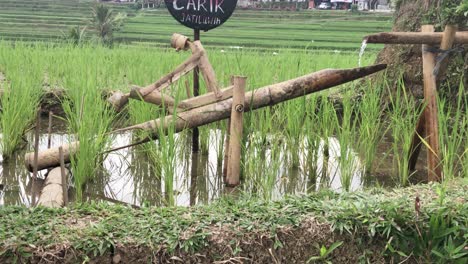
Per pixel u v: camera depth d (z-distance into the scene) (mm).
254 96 4738
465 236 3125
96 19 22250
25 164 4922
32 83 6750
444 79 6355
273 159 4852
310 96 6070
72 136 5930
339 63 9391
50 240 2955
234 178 4680
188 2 5246
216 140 5738
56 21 30500
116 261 2959
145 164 5465
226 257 3049
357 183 4906
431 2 7051
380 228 3195
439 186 3695
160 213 3297
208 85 4969
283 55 9766
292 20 31625
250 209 3342
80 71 7461
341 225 3174
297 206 3352
